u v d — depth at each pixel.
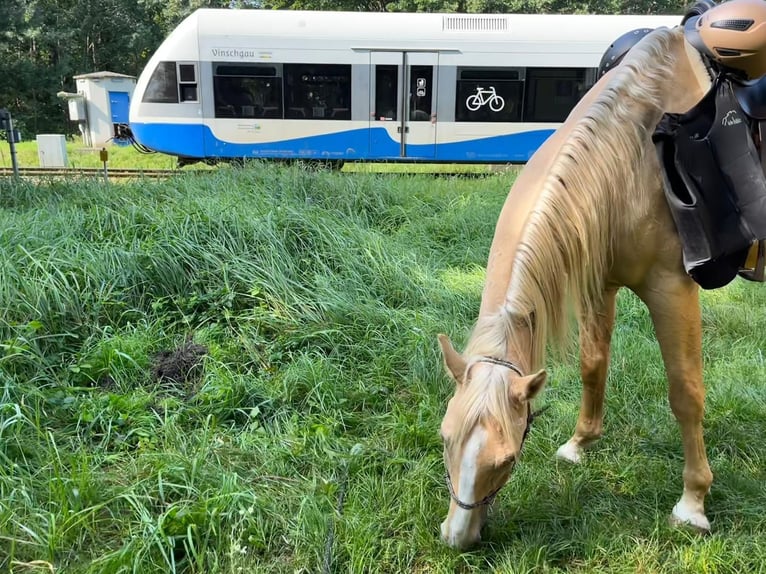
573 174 1.98
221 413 3.06
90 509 2.25
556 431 2.93
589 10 22.44
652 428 2.96
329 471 2.68
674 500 2.49
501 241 1.97
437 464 2.70
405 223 6.09
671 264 2.13
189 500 2.37
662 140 2.02
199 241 4.52
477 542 2.19
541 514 2.39
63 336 3.57
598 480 2.62
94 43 28.95
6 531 2.19
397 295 4.40
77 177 6.80
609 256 2.17
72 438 2.80
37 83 23.58
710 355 3.70
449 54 10.31
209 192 5.79
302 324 3.90
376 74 10.40
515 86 10.45
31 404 2.96
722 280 2.12
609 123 2.06
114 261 4.15
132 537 2.16
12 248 4.12
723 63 2.02
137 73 30.58
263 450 2.78
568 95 10.49
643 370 3.46
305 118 10.55
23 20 22.69
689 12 2.38
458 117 10.56
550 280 1.92
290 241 4.76
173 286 4.18
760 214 2.01
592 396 2.62
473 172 10.09
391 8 21.12
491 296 1.90
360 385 3.35
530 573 2.13
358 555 2.17
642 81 2.14
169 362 3.50
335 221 5.31
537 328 1.88
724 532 2.29
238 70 10.34
